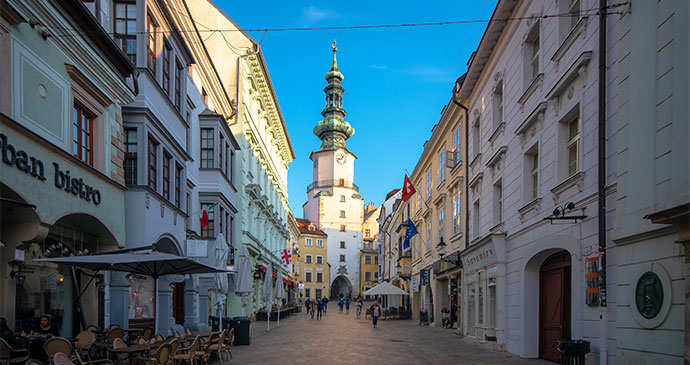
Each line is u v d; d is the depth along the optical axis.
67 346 8.20
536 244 12.69
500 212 17.30
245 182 30.81
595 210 9.64
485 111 18.73
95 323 12.41
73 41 10.24
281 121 44.41
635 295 7.60
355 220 90.38
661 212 6.32
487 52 17.86
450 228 24.95
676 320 6.64
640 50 7.57
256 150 35.38
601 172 9.16
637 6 7.73
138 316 15.45
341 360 13.22
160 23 14.78
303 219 94.00
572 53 10.97
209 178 22.92
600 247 9.05
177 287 21.64
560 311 12.32
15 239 8.88
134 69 12.77
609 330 8.80
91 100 11.16
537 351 13.46
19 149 8.38
